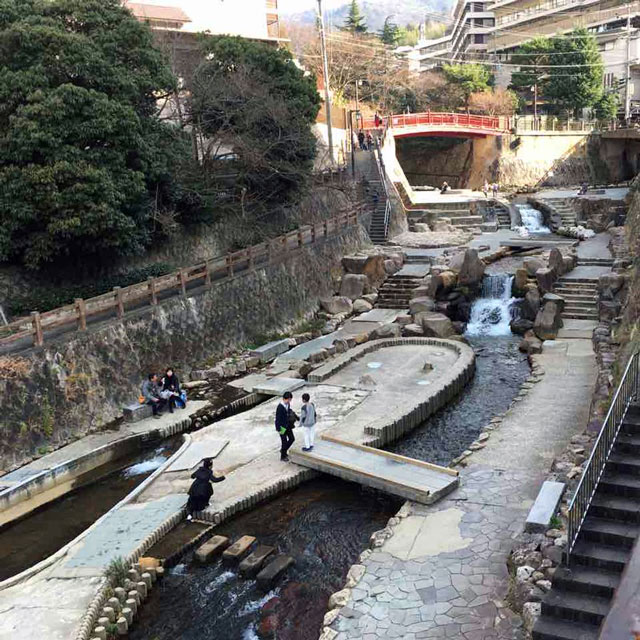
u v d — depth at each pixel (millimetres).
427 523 12102
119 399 18797
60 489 15125
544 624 8156
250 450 16062
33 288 20859
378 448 16125
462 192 52188
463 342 24484
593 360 21125
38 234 19547
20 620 10094
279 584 11242
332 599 10109
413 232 40125
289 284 27500
